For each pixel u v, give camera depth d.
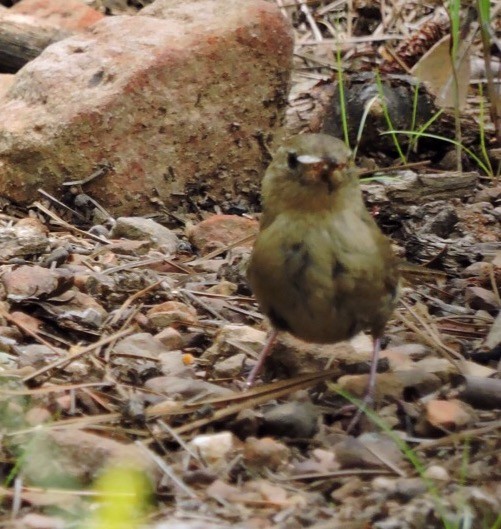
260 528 6.62
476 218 12.82
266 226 8.20
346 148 8.05
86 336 9.66
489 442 7.80
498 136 14.65
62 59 13.10
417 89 14.74
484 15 14.02
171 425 8.00
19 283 10.05
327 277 8.04
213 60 13.05
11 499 6.95
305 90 15.78
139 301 10.37
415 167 14.73
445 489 7.07
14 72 16.12
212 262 11.48
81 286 10.42
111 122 12.62
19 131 12.59
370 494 7.04
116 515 6.07
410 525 6.61
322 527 6.59
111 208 12.82
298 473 7.43
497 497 6.93
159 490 7.11
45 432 7.27
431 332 9.99
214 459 7.55
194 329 9.91
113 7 18.56
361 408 7.75
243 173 13.57
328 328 8.29
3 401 7.87
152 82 12.75
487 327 10.34
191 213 13.22
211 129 13.22
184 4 13.66
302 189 7.92
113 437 7.74
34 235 11.41
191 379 8.62
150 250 11.91
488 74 14.39
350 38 17.95
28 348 9.23
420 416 8.09
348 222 8.05
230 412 8.02
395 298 8.46
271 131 13.66
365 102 14.79
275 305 8.33
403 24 18.17
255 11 13.28
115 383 8.46
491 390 8.45
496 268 11.45
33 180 12.62
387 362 9.04
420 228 12.52
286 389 8.52
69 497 6.92
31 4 16.48
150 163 12.93
